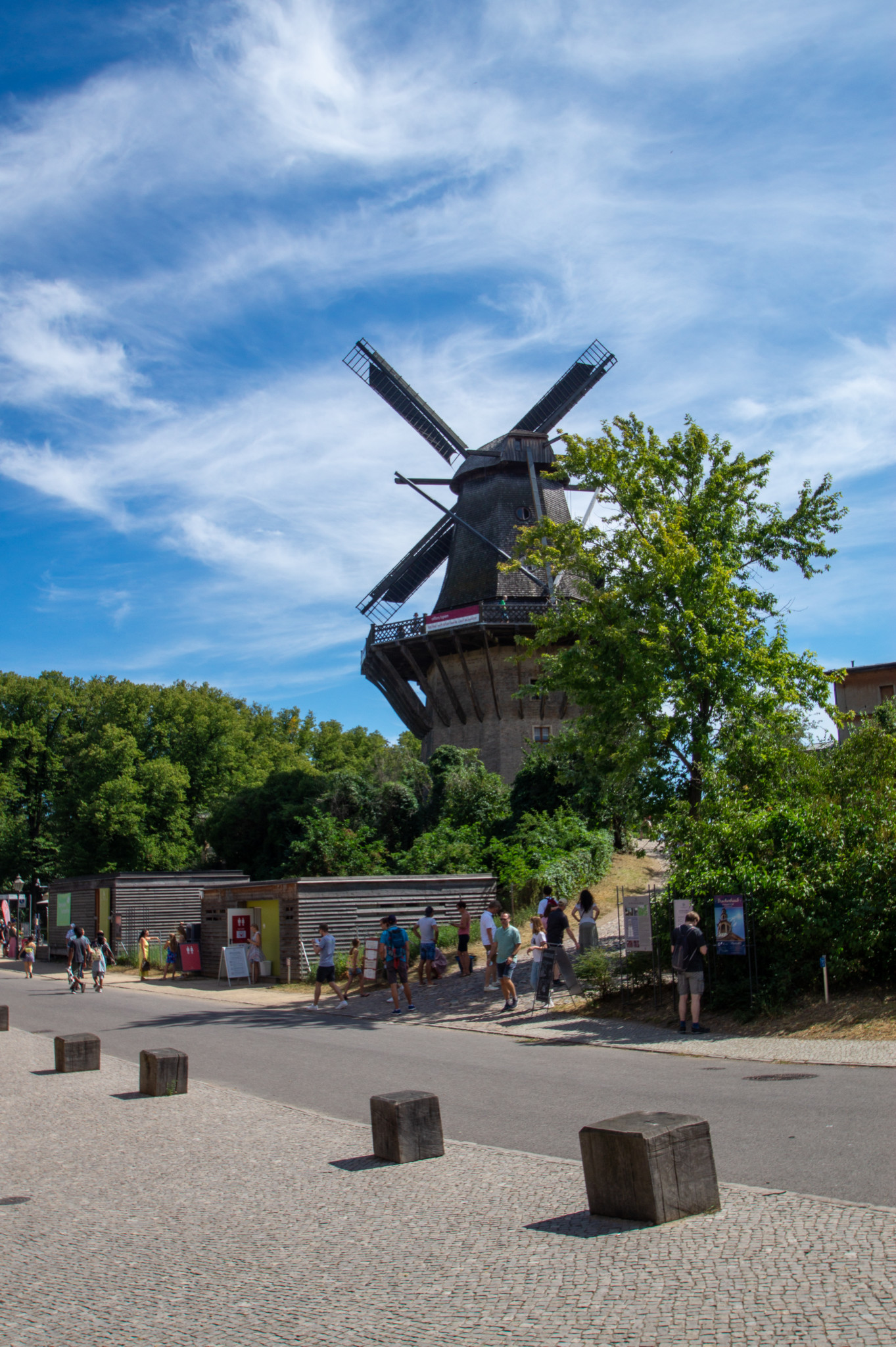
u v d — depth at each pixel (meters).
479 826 37.78
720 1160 6.96
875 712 21.95
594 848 31.78
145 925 41.22
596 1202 5.90
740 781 18.83
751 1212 5.67
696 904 16.70
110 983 32.94
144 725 63.84
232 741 67.06
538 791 36.78
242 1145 8.64
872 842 15.53
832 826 15.76
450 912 30.12
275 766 70.62
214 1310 4.92
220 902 32.53
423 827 42.50
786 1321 4.16
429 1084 11.32
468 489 51.12
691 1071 11.45
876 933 14.53
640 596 21.05
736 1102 9.12
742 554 22.12
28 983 33.88
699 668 20.33
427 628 46.06
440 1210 6.32
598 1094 10.12
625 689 20.12
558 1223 5.83
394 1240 5.81
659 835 19.09
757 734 19.69
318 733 83.56
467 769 41.47
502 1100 10.05
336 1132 8.95
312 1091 11.23
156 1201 7.05
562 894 28.88
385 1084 11.49
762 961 15.77
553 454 50.62
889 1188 5.99
